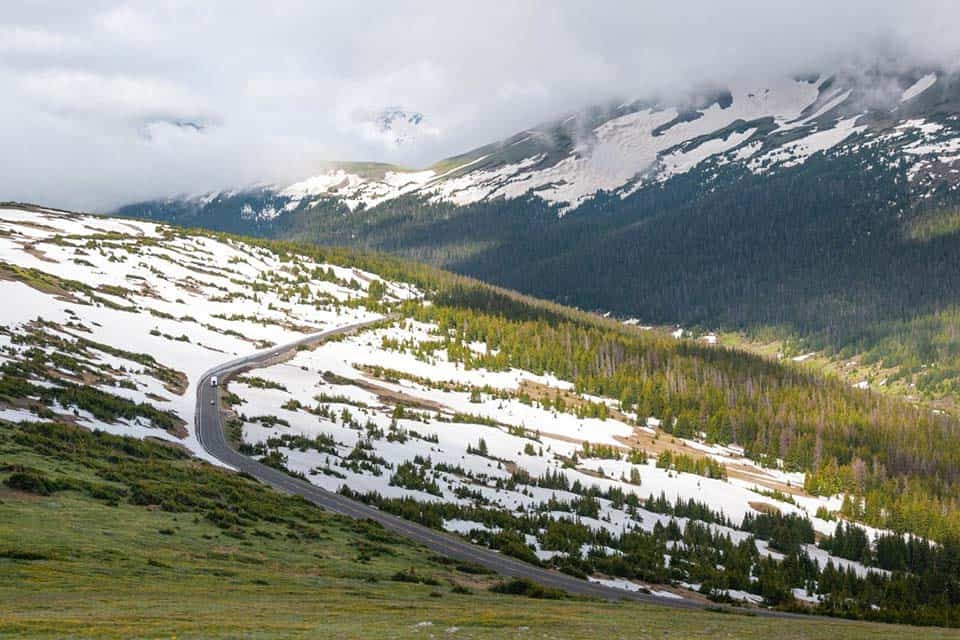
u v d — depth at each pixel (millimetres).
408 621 36344
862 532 150125
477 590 60281
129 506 63250
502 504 130375
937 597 120062
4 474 62031
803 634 41875
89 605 34375
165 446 103375
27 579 38906
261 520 71500
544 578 81688
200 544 56531
